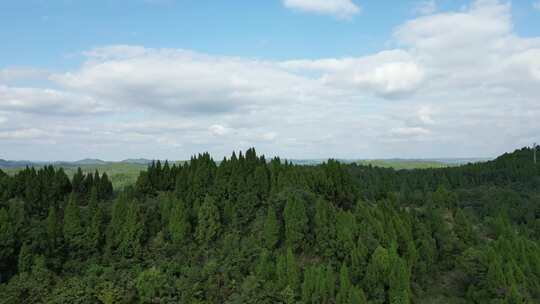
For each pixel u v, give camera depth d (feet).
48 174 488.85
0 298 323.98
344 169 462.60
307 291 326.85
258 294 326.24
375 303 324.39
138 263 379.14
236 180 436.35
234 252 367.45
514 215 651.66
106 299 327.06
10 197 451.94
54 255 377.71
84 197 478.18
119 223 394.73
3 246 362.33
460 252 405.18
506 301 330.75
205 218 400.26
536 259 393.09
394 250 347.77
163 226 413.18
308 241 382.22
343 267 331.98
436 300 353.72
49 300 329.72
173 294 340.18
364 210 398.21
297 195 400.67
